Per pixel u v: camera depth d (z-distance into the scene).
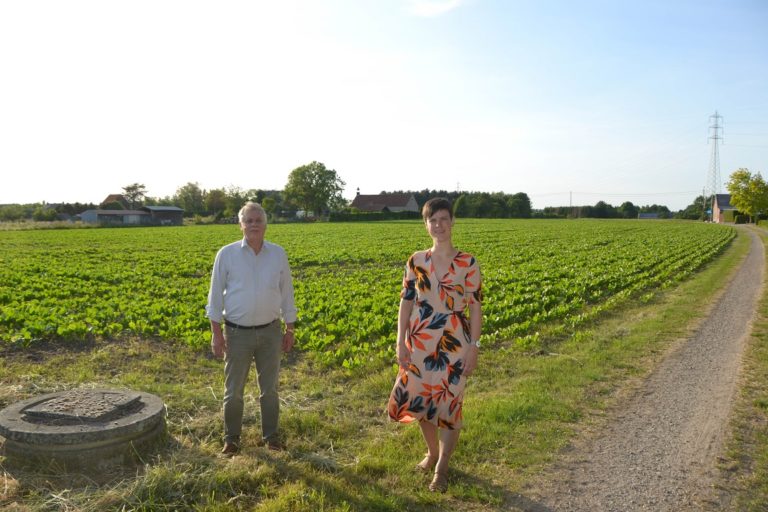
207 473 4.22
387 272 19.02
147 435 4.52
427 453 4.73
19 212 96.62
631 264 20.73
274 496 4.01
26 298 13.08
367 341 9.16
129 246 33.12
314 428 5.21
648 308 12.26
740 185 71.56
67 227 65.06
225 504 3.84
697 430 5.31
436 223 4.17
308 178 110.31
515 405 5.75
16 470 4.14
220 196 116.12
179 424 5.22
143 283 15.84
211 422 5.27
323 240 39.03
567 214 115.94
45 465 4.11
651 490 4.20
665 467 4.57
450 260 4.23
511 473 4.43
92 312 10.52
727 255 26.77
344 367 7.46
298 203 112.31
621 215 117.00
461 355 4.20
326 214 116.88
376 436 5.16
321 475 4.31
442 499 4.01
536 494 4.12
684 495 4.13
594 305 12.86
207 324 9.82
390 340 8.72
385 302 11.95
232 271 4.59
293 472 4.34
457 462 4.57
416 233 48.91
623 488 4.22
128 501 3.83
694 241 36.22
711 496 4.12
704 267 21.42
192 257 25.12
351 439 5.08
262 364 4.79
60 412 4.37
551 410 5.73
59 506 3.77
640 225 68.69
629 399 6.17
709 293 14.26
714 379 6.90
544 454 4.73
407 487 4.18
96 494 3.90
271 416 4.81
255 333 4.65
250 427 5.20
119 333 9.41
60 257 25.31
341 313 11.19
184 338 8.88
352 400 6.16
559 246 32.28
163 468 4.18
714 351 8.27
